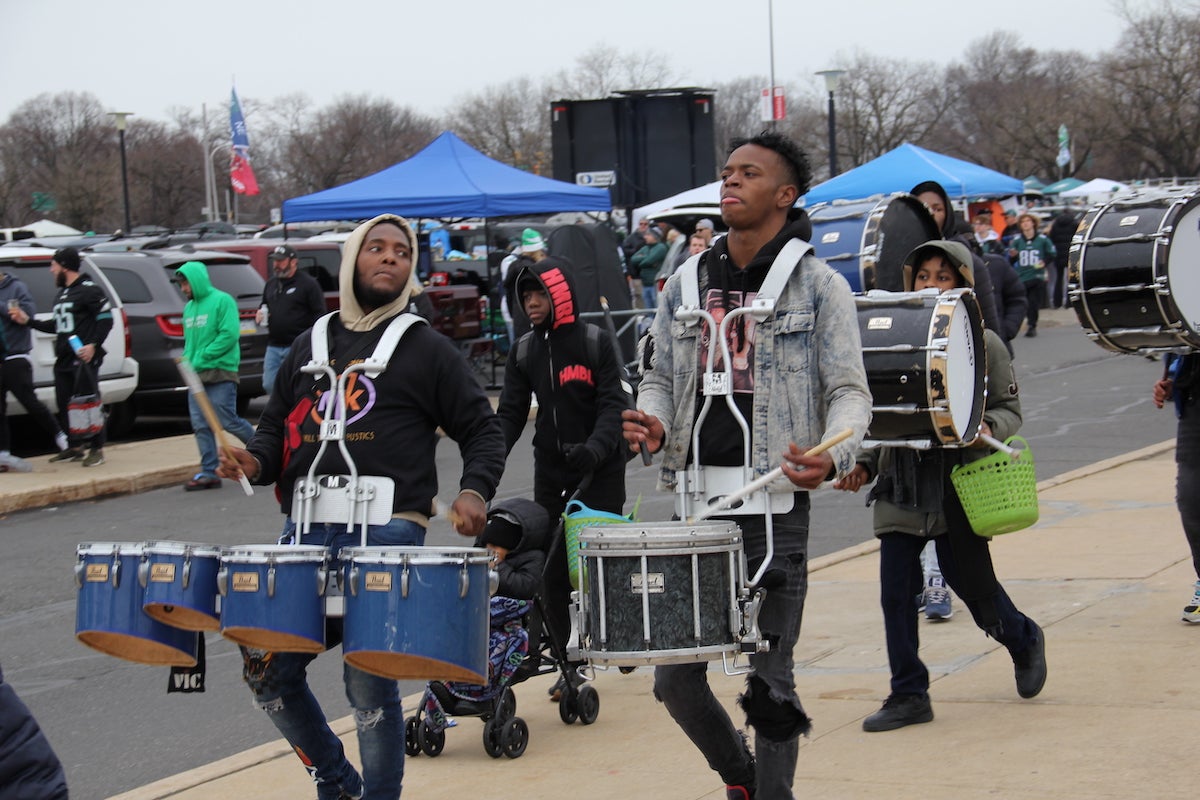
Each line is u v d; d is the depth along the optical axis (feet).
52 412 51.26
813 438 13.48
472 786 17.76
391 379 14.08
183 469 46.57
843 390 13.17
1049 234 107.96
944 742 17.60
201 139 239.71
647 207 90.43
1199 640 21.30
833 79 104.47
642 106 95.50
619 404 21.39
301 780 18.37
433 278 73.20
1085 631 22.45
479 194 63.41
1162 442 44.50
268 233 113.91
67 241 90.94
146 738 21.13
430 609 12.14
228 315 43.88
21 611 29.76
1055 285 105.70
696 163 95.86
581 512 17.72
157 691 23.68
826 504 37.70
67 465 46.83
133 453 50.03
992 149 255.70
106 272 55.42
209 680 24.41
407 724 19.13
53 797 12.04
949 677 20.77
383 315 14.44
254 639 12.58
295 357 14.71
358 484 13.83
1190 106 196.24
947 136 291.58
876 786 16.16
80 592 12.98
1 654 26.40
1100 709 18.31
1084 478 37.86
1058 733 17.48
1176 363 21.99
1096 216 22.15
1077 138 218.59
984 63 330.34
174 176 235.81
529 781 17.81
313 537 13.94
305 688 14.42
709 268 13.94
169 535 37.22
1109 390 58.95
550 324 21.63
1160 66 195.21
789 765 13.58
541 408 21.85
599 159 96.27
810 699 20.18
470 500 14.02
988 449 18.26
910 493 18.25
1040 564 27.73
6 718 11.95
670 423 13.92
